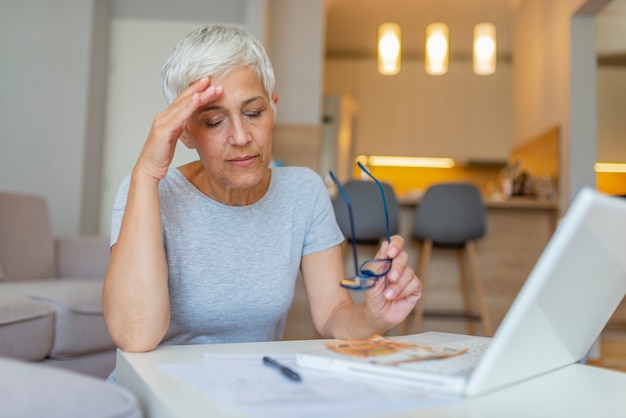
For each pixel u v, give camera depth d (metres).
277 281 1.05
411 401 0.54
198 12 4.90
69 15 4.47
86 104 4.45
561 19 4.52
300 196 1.11
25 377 0.52
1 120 4.40
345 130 6.52
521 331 0.56
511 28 6.48
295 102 4.90
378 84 7.23
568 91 4.33
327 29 6.64
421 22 6.41
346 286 0.81
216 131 0.89
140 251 0.82
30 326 1.82
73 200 4.39
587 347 0.77
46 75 4.44
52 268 2.83
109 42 4.83
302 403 0.52
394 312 0.88
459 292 4.09
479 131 7.11
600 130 6.06
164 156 0.85
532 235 4.16
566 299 0.60
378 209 3.69
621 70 6.05
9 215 2.64
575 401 0.58
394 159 7.52
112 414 0.50
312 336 3.90
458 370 0.61
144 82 4.84
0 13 4.44
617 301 0.74
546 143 4.68
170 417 0.50
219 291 1.02
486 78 7.13
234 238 1.03
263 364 0.68
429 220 3.77
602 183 6.19
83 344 2.04
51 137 4.41
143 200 0.85
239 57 0.87
